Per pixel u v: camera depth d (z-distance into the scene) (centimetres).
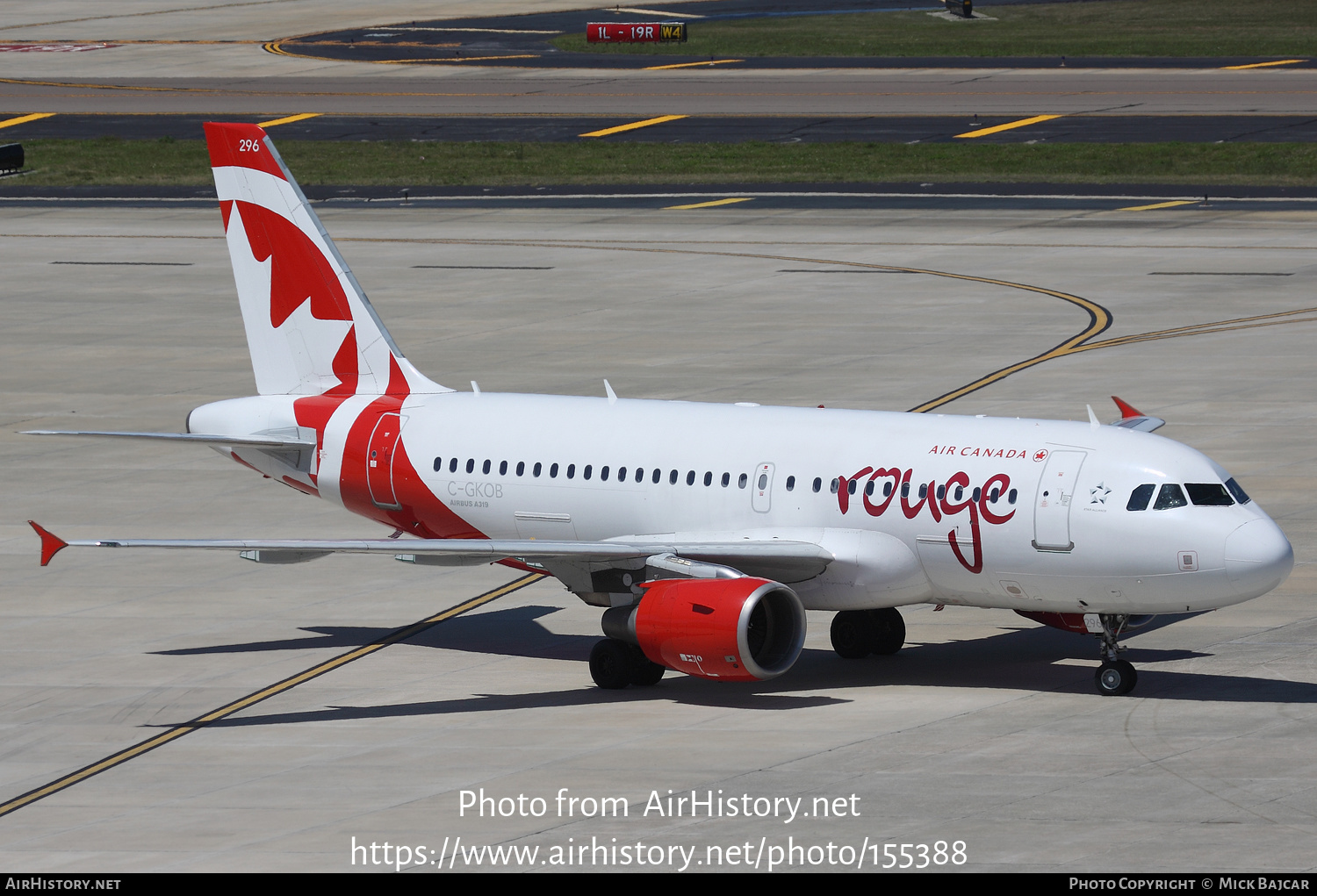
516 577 14800
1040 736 10150
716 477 12012
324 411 13825
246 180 13925
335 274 13788
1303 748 9794
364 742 10512
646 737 10419
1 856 8656
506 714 11044
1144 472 10656
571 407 13025
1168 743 9938
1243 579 10388
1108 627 11062
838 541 11456
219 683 11869
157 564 15125
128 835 8919
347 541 11044
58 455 19012
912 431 11625
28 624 13400
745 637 10625
